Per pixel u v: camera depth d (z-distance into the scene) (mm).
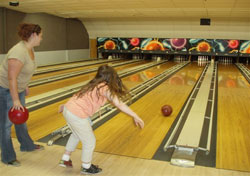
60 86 6328
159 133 3242
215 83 7020
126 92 2096
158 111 4262
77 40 13805
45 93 5281
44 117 3830
